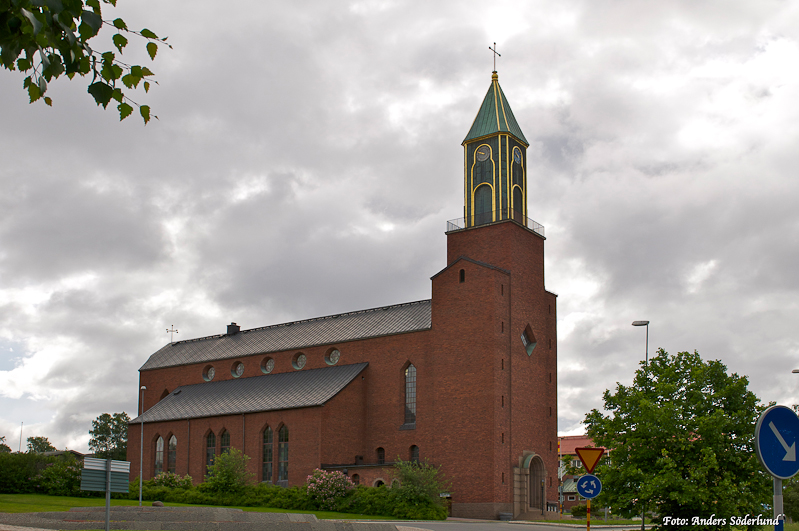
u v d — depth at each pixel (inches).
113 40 272.5
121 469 802.8
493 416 2474.2
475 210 2819.9
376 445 2751.0
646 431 1333.7
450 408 2576.3
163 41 277.0
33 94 266.7
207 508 1808.6
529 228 2815.0
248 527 1348.4
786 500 2346.2
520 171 2883.9
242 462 2568.9
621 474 1341.0
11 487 2308.1
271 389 3026.6
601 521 2628.0
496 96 2910.9
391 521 2009.1
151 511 1646.2
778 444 428.1
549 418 2765.7
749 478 1312.7
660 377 1416.1
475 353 2561.5
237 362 3405.5
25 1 234.7
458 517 2468.0
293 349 3166.8
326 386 2810.0
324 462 2623.0
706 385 1401.3
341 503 2340.1
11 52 247.4
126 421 5349.4
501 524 2087.8
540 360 2765.7
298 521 1523.1
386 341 2827.3
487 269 2596.0
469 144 2888.8
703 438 1315.2
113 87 277.9
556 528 1951.3
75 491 2372.0
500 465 2464.3
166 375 3663.9
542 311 2829.7
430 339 2691.9
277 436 2773.1
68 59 258.2
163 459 3157.0
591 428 1449.3
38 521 1199.6
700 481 1282.0
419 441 2630.4
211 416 3016.7
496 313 2568.9
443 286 2696.9
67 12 248.7
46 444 5393.7
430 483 2336.4
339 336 3029.0
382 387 2792.8
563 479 4121.6
